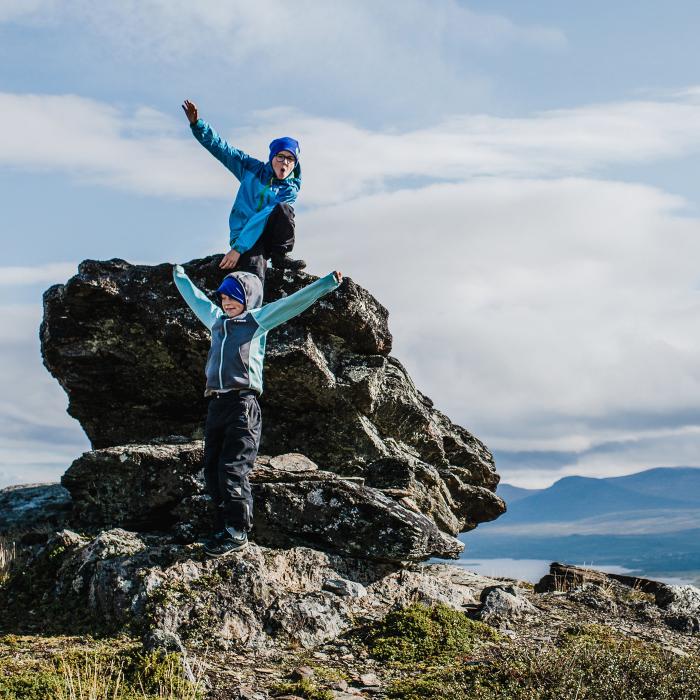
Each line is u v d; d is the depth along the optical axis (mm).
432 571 12148
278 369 12562
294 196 11383
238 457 8898
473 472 15219
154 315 12727
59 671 7055
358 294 13117
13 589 9836
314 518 10383
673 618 10406
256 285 9312
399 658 8188
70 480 11531
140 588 8734
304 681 7281
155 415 13773
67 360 13141
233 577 8906
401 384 13828
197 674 7238
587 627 9562
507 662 7699
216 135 11242
